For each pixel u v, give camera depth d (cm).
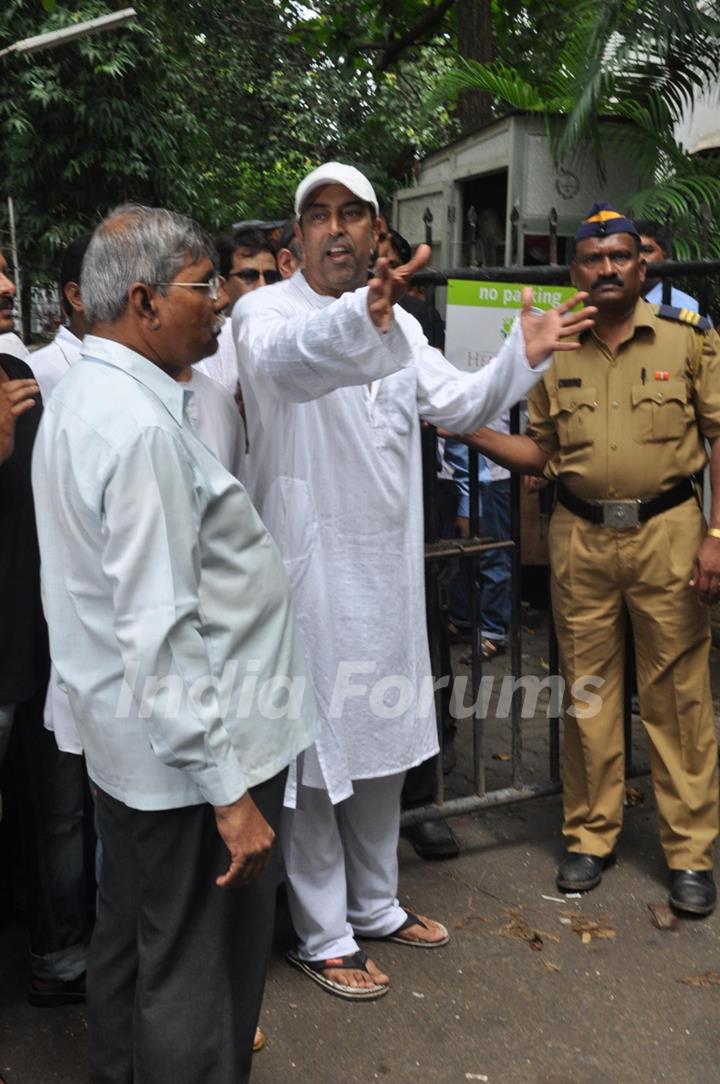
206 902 212
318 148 1546
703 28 585
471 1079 259
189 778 204
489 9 866
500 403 268
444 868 354
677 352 317
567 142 607
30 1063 265
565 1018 280
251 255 402
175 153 1198
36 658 266
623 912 328
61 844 279
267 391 252
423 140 1403
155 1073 209
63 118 1093
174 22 1303
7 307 290
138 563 191
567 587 336
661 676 329
